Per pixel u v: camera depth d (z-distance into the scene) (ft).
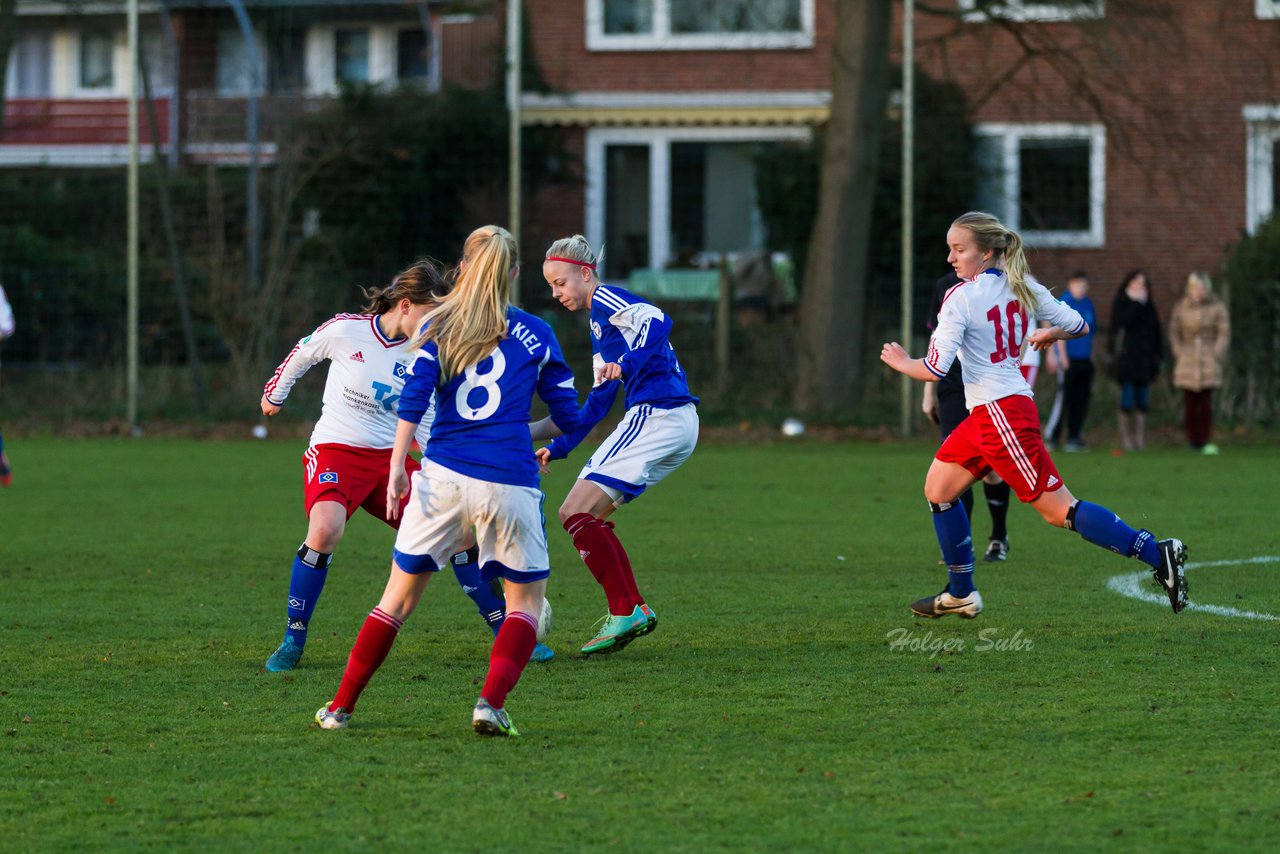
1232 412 220.02
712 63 311.06
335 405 78.33
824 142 234.99
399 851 47.37
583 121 311.27
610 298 82.89
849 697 68.03
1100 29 225.56
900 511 143.84
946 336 80.79
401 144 248.52
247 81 333.42
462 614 91.30
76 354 232.32
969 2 260.42
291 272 231.09
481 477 60.39
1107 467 182.50
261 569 108.58
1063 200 260.83
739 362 230.68
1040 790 53.36
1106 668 73.77
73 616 89.76
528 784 54.54
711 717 64.44
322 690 70.28
